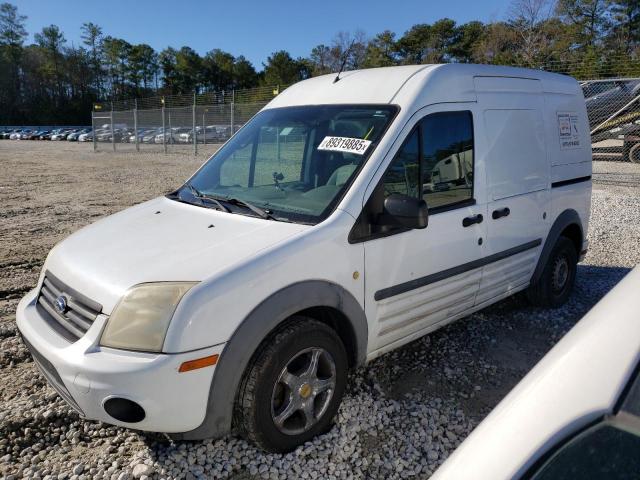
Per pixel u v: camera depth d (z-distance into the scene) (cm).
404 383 353
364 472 266
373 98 342
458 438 295
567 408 113
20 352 389
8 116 9181
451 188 349
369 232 297
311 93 386
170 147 2853
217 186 361
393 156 310
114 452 279
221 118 2398
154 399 229
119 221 335
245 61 10106
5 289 534
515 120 405
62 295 271
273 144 364
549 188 440
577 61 2148
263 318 248
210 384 239
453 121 352
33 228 830
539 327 444
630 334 128
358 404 320
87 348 239
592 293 529
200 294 235
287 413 267
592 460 101
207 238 281
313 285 269
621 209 929
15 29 9700
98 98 9962
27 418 303
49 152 2994
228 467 264
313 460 270
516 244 409
